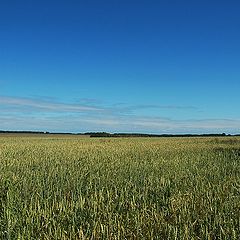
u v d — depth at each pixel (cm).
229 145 4653
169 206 1044
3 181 1394
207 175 1719
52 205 1055
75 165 2158
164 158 2675
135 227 856
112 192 1239
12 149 3778
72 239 793
